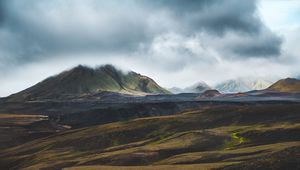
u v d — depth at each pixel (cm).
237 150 16400
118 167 15225
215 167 12812
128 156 18125
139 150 19012
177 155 17150
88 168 15438
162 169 13762
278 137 19088
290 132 19288
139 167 14762
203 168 12962
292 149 11800
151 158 17875
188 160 15638
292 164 10869
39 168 19225
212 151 17162
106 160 18138
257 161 11719
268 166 11138
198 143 19625
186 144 19500
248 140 19575
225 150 17925
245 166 11688
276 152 12056
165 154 18450
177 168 13538
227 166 12444
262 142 18862
